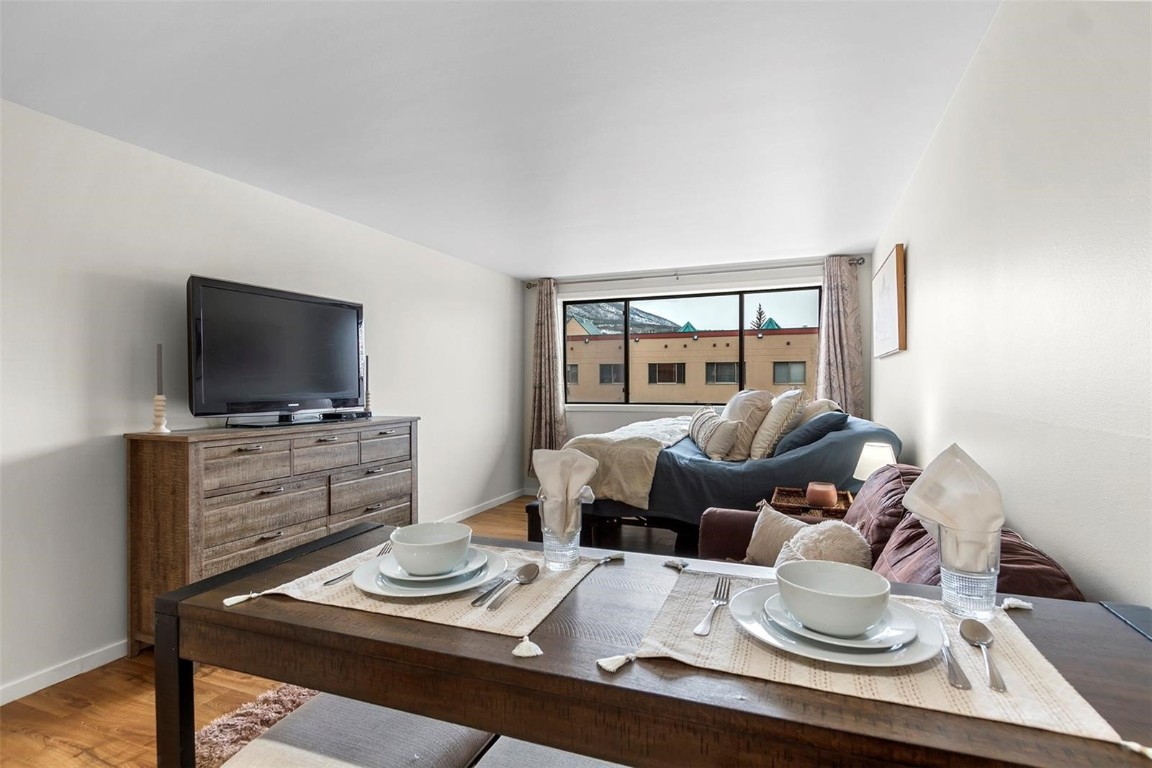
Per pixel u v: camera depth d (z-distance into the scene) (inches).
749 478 124.1
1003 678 26.4
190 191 107.3
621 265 201.9
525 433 233.3
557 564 42.7
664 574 41.3
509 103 84.1
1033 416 53.3
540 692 27.8
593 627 32.5
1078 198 44.4
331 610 35.4
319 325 125.3
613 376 229.8
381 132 93.8
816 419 128.1
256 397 110.0
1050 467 49.6
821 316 192.1
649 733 25.9
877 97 82.3
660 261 194.2
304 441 110.8
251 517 99.8
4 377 82.4
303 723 42.9
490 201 129.9
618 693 26.2
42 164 86.3
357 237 147.4
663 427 170.7
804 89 80.1
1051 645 29.8
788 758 23.7
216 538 93.9
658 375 224.4
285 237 127.1
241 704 81.1
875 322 164.9
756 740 24.2
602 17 64.2
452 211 137.6
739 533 86.9
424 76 76.6
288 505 107.0
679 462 131.3
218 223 112.3
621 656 28.8
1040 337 51.8
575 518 42.9
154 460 93.2
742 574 41.2
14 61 72.4
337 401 129.3
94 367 92.5
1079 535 44.5
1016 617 33.3
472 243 170.1
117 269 95.7
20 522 84.0
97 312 93.0
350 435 121.7
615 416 222.1
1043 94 51.0
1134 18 36.5
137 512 94.6
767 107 85.4
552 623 33.1
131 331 97.6
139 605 94.7
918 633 30.3
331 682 32.9
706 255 185.3
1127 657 28.4
